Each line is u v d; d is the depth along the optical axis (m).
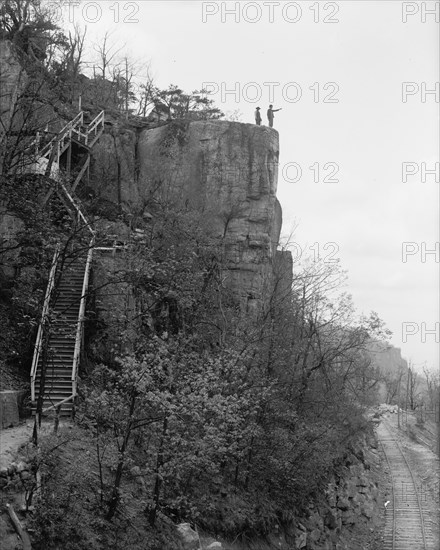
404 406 104.94
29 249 29.03
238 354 27.14
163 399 22.00
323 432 33.09
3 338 28.09
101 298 30.33
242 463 29.58
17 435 22.72
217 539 25.75
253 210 41.66
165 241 34.56
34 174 29.88
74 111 42.59
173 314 32.03
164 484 25.11
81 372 28.31
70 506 20.89
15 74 35.38
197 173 42.06
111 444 23.88
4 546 18.17
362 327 37.94
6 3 39.62
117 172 41.41
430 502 45.25
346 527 37.69
